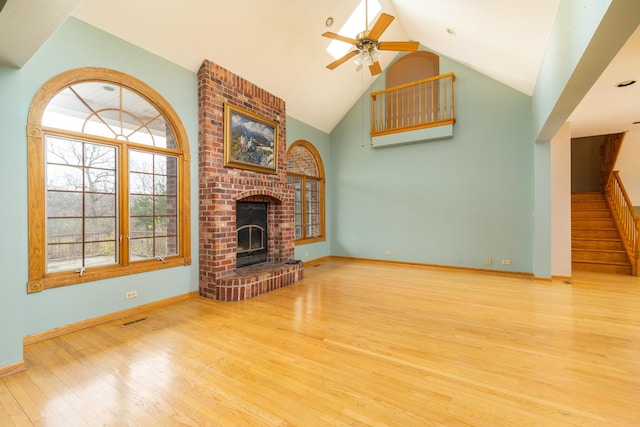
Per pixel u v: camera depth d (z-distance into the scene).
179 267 3.62
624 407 1.62
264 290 3.94
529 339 2.51
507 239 5.05
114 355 2.25
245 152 4.24
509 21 3.20
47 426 1.50
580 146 7.02
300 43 4.33
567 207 4.61
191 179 3.74
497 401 1.68
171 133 3.61
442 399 1.70
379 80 6.28
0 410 1.62
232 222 3.90
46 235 2.58
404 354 2.26
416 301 3.58
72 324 2.70
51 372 2.01
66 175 2.73
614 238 5.38
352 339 2.52
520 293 3.92
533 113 4.55
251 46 3.93
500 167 5.08
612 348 2.33
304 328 2.76
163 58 3.42
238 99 4.16
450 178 5.51
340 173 6.84
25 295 2.42
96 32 2.85
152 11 2.98
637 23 1.65
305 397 1.73
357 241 6.63
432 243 5.71
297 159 6.16
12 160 2.02
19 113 2.06
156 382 1.89
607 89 3.28
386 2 4.55
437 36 4.78
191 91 3.73
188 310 3.27
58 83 2.60
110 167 3.06
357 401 1.69
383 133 5.98
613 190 5.63
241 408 1.63
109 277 2.96
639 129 4.96
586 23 1.93
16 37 1.67
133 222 3.24
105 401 1.70
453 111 5.35
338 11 4.21
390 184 6.17
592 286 4.24
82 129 2.83
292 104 5.46
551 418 1.53
